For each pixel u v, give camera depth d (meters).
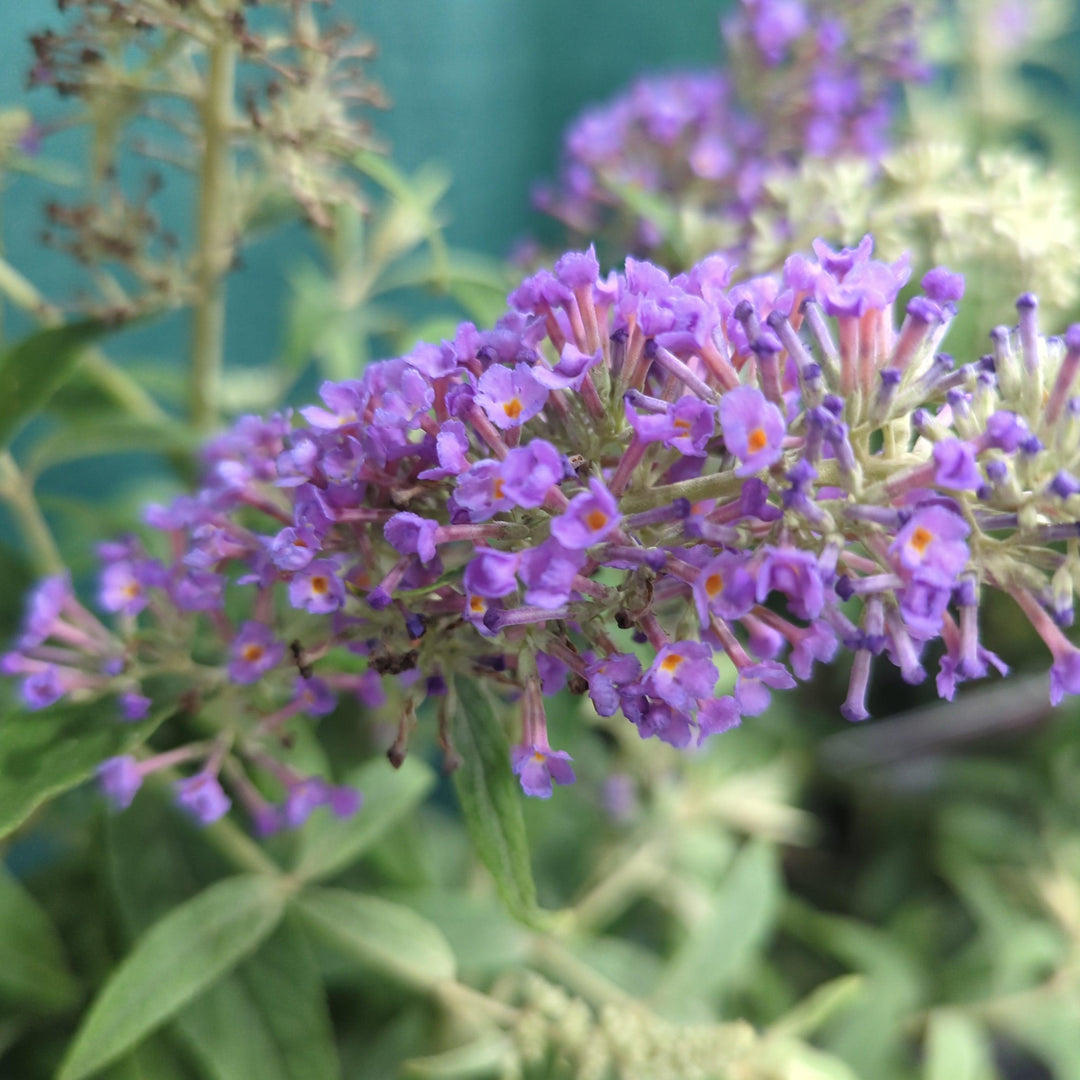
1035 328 0.29
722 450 0.30
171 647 0.33
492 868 0.31
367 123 0.36
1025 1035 0.47
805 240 0.37
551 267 0.43
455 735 0.32
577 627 0.30
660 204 0.41
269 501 0.32
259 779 0.38
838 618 0.29
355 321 0.45
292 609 0.33
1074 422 0.29
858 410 0.29
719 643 0.29
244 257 0.58
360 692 0.33
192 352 0.40
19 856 0.53
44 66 0.35
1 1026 0.37
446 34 0.58
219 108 0.36
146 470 0.60
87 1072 0.33
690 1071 0.36
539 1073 0.36
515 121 0.63
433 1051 0.40
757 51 0.44
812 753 0.58
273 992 0.36
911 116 0.54
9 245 0.50
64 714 0.32
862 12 0.44
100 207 0.37
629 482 0.30
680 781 0.53
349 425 0.30
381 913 0.37
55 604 0.33
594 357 0.29
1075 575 0.29
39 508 0.55
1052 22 0.56
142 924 0.36
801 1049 0.37
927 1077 0.45
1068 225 0.36
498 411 0.29
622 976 0.44
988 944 0.50
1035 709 0.57
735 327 0.30
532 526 0.29
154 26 0.34
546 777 0.29
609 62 0.64
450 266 0.48
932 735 0.59
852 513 0.28
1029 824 0.57
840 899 0.59
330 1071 0.36
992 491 0.29
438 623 0.30
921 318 0.29
